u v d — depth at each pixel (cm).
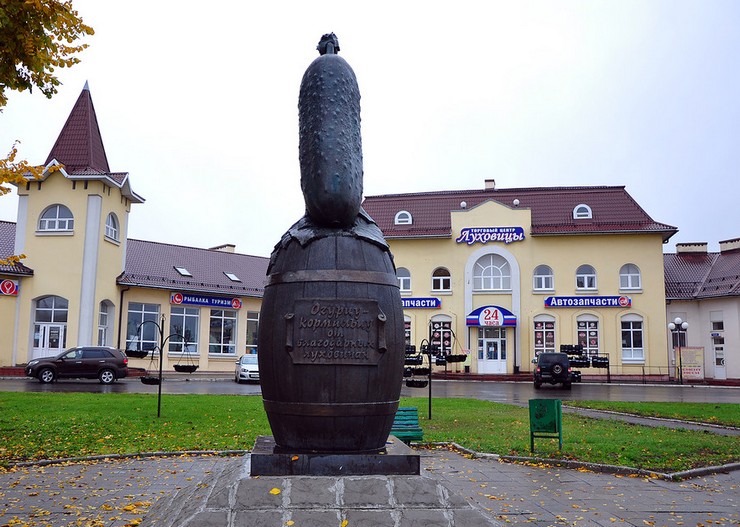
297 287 626
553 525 778
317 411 605
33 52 976
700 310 4444
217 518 527
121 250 3766
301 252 637
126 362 2973
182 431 1465
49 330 3425
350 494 552
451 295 4359
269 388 631
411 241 4434
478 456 1241
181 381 3338
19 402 1839
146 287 3862
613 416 1988
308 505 543
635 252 4241
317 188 639
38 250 3444
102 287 3531
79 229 3444
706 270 4656
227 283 4388
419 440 1316
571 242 4297
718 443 1426
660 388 3456
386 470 597
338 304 618
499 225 4356
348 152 647
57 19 991
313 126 650
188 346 4122
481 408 2077
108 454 1199
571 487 994
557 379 3219
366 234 653
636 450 1280
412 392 2914
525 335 4266
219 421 1617
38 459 1150
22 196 3481
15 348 3350
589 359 3947
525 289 4303
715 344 4316
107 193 3572
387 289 640
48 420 1532
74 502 862
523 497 923
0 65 980
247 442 1340
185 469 1095
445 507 551
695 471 1110
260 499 544
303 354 609
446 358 1839
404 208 4641
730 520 818
